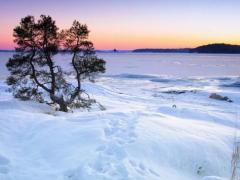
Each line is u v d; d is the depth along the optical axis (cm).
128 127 961
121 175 632
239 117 1762
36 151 801
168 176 685
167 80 6322
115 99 3272
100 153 738
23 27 1858
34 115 1166
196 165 798
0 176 633
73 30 1988
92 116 1143
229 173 799
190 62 17138
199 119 1564
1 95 2844
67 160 721
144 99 3450
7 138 883
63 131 930
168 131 959
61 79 2031
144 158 746
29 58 1922
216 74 8119
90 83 4394
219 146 904
